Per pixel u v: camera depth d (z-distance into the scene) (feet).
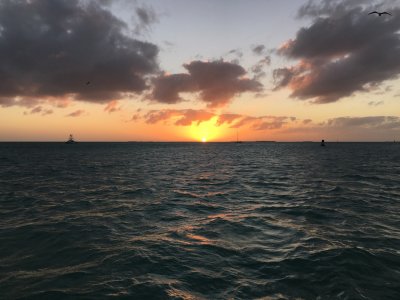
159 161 195.72
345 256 28.50
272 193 67.15
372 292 21.94
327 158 224.74
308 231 37.29
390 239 33.99
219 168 139.85
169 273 25.43
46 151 380.78
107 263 27.63
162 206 53.47
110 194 66.44
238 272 25.61
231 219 43.80
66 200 59.47
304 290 22.38
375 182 85.40
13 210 50.70
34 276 24.93
